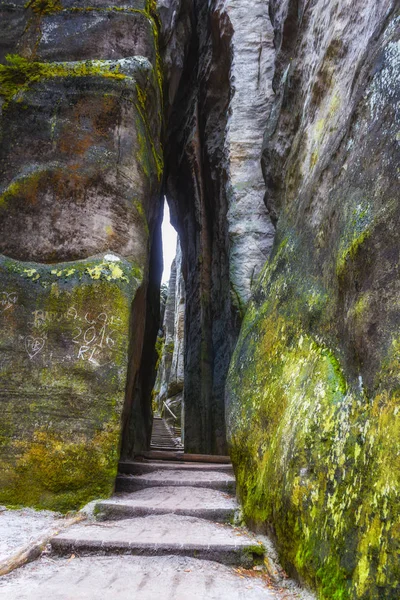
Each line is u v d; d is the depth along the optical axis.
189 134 13.58
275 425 3.67
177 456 8.66
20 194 5.37
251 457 4.10
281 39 7.77
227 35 11.27
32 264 5.17
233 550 3.23
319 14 5.72
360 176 3.15
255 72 10.80
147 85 6.39
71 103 5.79
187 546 3.27
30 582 2.70
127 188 5.71
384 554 1.91
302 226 4.59
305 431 2.94
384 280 2.54
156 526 3.85
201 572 3.00
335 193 3.66
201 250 13.18
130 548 3.28
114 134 5.81
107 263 5.28
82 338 4.93
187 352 14.41
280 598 2.62
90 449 4.61
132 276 5.35
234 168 10.27
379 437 2.19
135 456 8.45
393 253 2.52
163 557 3.23
